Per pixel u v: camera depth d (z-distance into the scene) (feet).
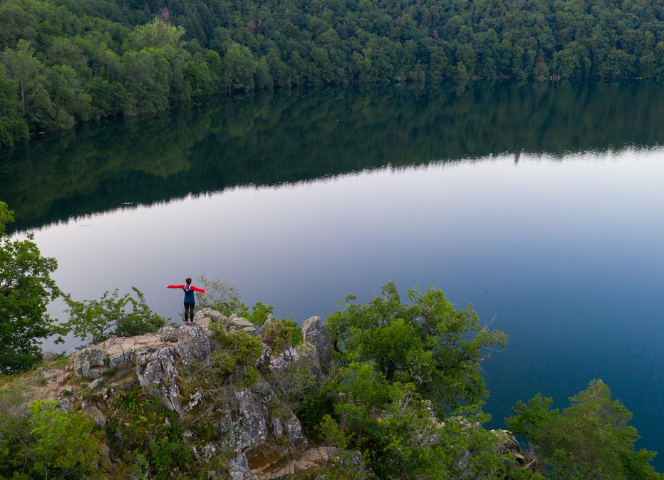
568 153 400.06
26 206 264.72
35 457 65.16
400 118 527.40
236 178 333.62
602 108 564.30
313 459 81.51
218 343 85.30
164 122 467.11
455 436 85.66
